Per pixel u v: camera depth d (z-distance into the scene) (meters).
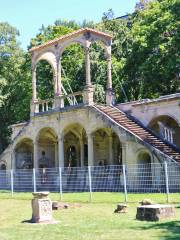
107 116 33.91
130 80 44.16
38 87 50.38
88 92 35.69
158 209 14.69
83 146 41.28
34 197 15.77
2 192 32.97
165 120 35.25
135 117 35.69
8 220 16.48
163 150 30.41
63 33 51.44
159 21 38.84
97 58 47.00
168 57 37.62
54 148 44.47
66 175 34.84
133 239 11.30
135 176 30.61
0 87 55.16
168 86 41.34
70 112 37.09
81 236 11.98
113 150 38.69
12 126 46.69
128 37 47.53
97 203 21.81
